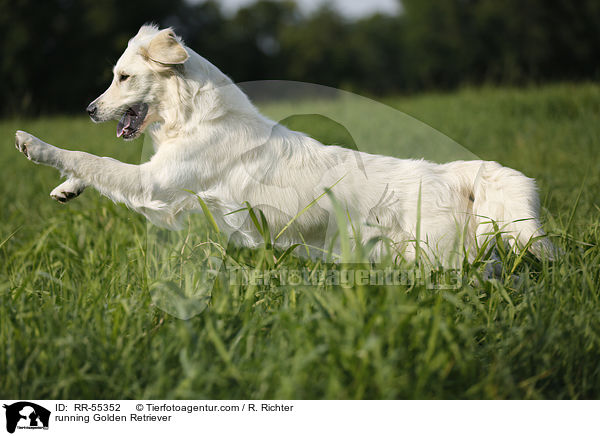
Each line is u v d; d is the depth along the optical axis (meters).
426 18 35.28
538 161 6.71
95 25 31.42
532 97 11.66
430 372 2.33
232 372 2.35
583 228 3.97
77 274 3.72
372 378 2.30
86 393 2.41
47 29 30.28
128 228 4.57
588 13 30.06
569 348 2.50
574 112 10.38
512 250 3.30
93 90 31.11
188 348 2.52
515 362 2.52
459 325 2.58
